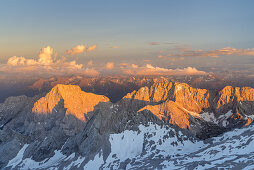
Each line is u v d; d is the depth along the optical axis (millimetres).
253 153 168000
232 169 151125
